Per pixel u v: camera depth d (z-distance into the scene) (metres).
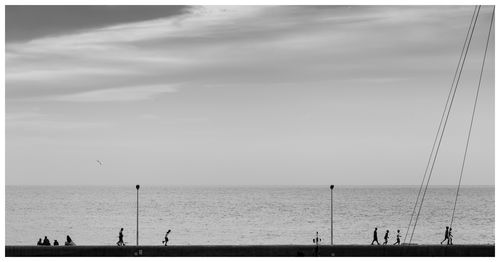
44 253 66.50
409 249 66.81
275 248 66.94
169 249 66.94
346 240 153.00
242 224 199.50
